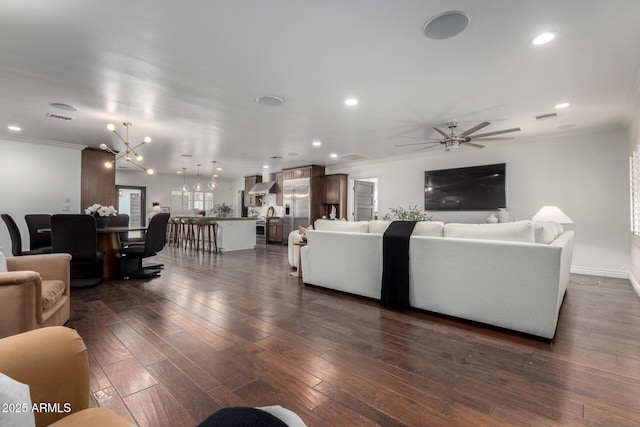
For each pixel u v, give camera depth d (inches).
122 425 34.1
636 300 131.3
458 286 104.5
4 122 165.8
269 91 123.4
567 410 57.8
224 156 277.1
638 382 67.3
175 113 150.8
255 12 74.0
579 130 181.2
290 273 183.6
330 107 142.3
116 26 79.5
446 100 132.8
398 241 117.0
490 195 223.5
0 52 92.2
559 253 86.2
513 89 120.4
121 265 175.2
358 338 90.8
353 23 78.5
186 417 55.3
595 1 69.3
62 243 142.3
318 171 331.6
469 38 85.0
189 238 313.4
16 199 203.5
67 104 137.4
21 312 68.3
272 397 61.7
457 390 64.5
